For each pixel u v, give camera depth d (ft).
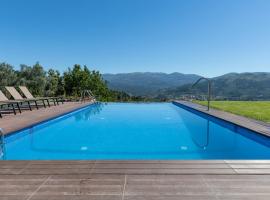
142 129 27.96
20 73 79.41
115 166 10.38
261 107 39.32
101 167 10.27
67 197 7.78
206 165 10.50
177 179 9.10
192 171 9.85
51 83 77.82
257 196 7.86
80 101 54.90
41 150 19.21
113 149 19.52
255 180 9.02
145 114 40.24
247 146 20.52
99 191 8.17
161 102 62.23
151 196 7.84
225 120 25.58
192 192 8.11
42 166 10.41
